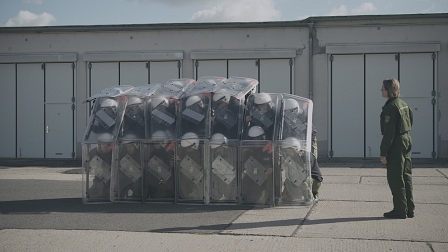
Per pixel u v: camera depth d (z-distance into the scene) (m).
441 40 15.44
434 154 15.48
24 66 16.95
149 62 16.58
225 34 16.27
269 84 16.16
